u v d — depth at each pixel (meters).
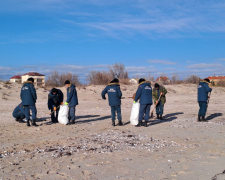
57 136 8.43
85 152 6.34
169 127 10.28
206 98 11.73
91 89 28.44
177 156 6.09
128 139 7.89
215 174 4.86
